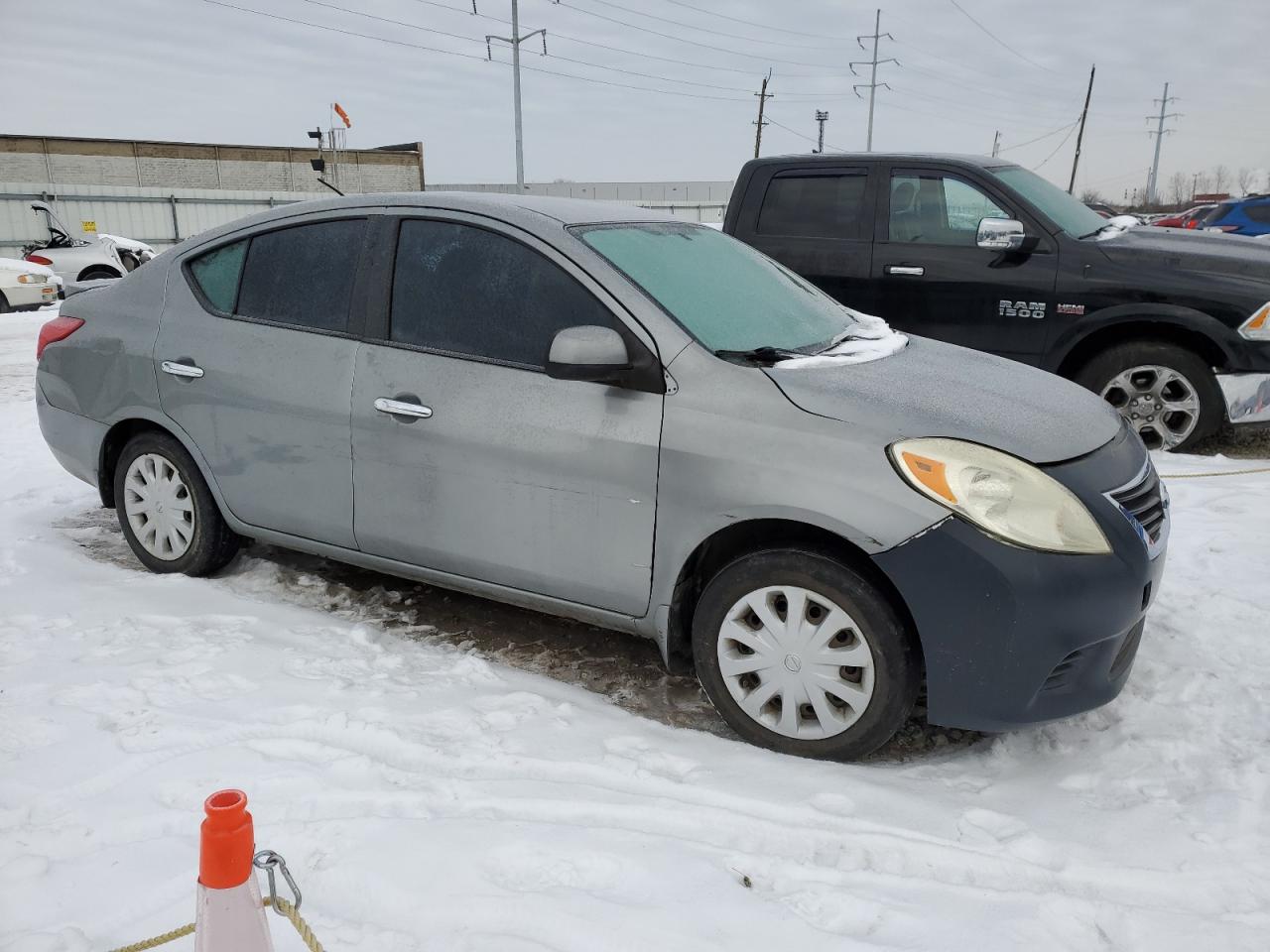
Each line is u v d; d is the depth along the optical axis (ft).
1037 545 8.89
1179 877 7.97
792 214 23.13
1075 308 20.26
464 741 9.89
